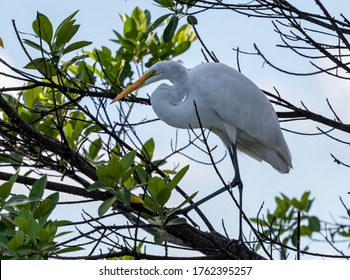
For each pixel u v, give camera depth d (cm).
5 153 1033
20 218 739
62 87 1016
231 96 1148
